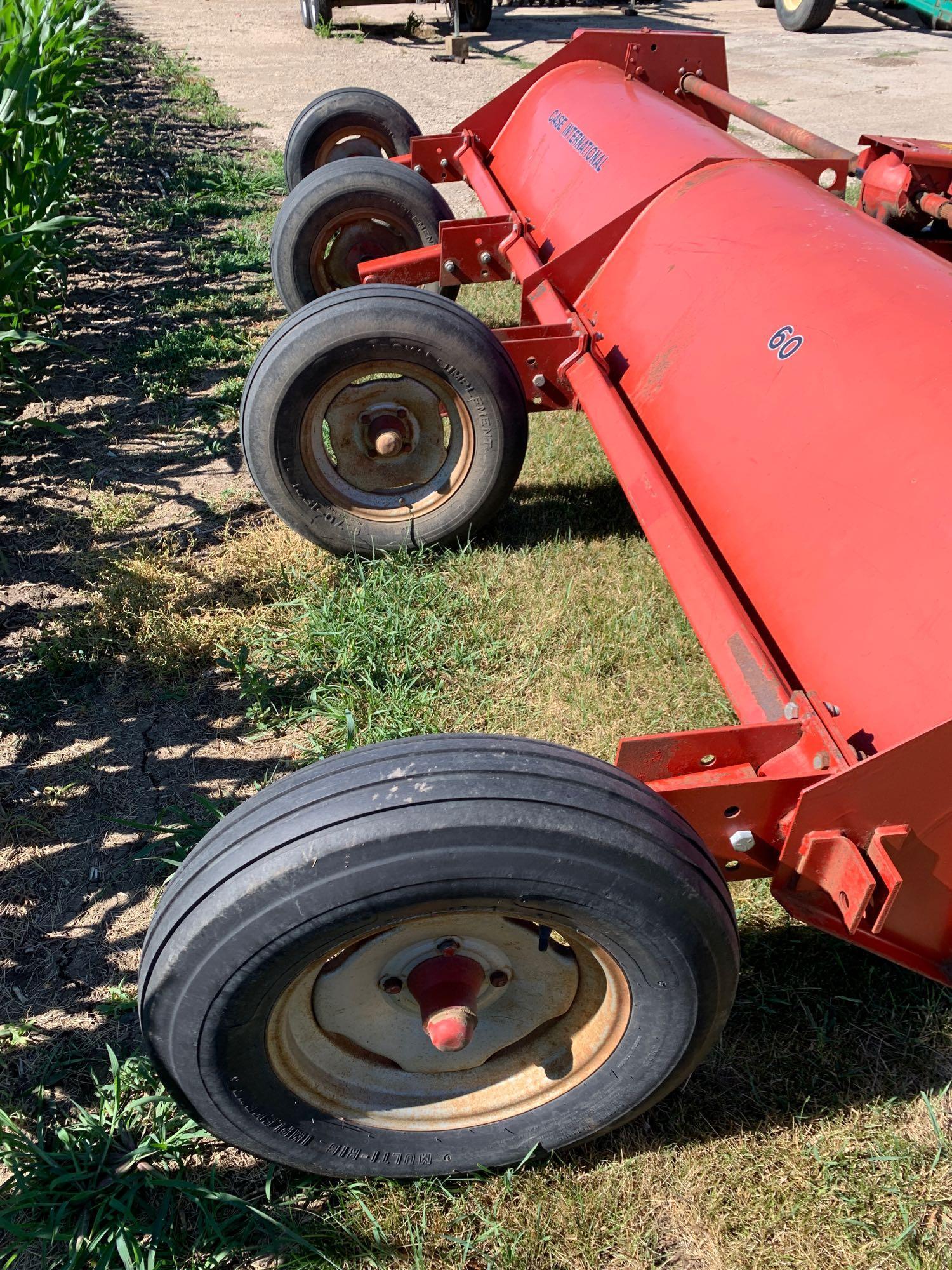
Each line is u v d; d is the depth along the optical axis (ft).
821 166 11.95
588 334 11.37
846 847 5.75
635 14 57.16
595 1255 6.27
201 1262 6.19
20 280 18.03
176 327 19.94
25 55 19.79
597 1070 6.29
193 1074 5.70
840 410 7.52
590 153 14.12
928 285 7.85
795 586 7.38
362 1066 6.40
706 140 12.46
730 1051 7.45
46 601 12.29
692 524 8.34
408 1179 6.64
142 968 5.69
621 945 5.54
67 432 14.71
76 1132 6.73
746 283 9.34
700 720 10.28
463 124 18.12
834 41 51.39
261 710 10.69
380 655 11.18
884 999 7.79
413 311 11.09
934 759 5.59
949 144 13.26
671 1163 6.74
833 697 6.78
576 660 11.14
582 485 14.52
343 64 45.09
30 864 9.00
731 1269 6.19
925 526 6.47
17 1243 6.36
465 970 6.13
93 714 10.69
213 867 5.43
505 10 60.80
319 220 17.42
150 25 54.60
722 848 6.18
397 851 5.14
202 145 32.14
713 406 8.99
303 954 5.37
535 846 5.19
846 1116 7.01
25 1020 7.68
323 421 11.73
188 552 13.15
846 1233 6.34
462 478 12.23
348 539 12.44
